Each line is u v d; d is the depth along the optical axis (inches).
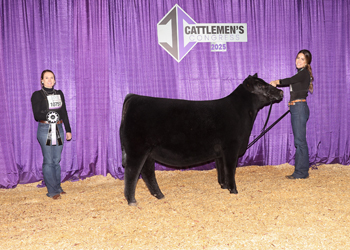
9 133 168.4
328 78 201.3
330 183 157.6
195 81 190.7
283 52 197.9
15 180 170.4
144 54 183.0
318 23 198.4
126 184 129.2
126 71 181.3
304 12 197.3
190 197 139.9
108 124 180.5
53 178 148.4
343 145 204.8
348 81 203.0
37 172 175.2
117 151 182.7
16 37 168.1
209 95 192.9
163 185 163.6
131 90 183.0
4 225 113.4
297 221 107.9
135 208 127.3
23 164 173.0
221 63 193.3
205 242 93.5
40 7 170.2
